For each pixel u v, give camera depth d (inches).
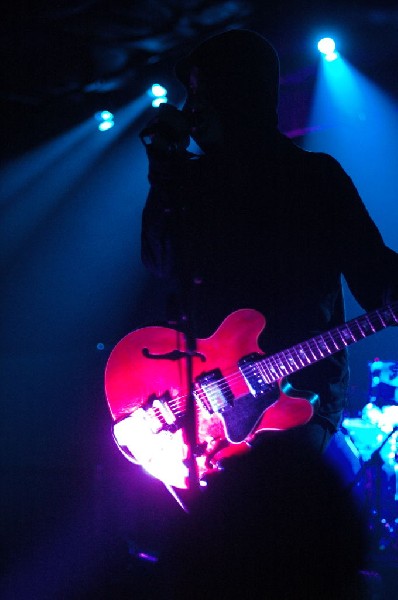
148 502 159.9
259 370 74.4
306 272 77.5
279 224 78.3
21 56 244.1
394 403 181.0
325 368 76.8
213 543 73.1
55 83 262.4
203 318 79.5
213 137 81.7
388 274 74.9
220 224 80.2
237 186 80.4
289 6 210.7
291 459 72.7
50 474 234.8
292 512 71.3
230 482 73.8
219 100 80.5
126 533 162.4
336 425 77.4
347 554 72.8
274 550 70.7
